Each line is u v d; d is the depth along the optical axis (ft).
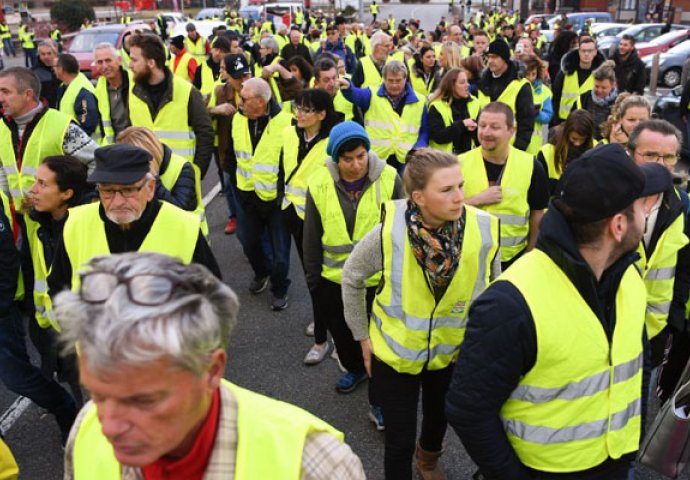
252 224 16.99
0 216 9.52
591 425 5.60
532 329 5.37
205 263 8.99
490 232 8.05
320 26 85.92
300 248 14.57
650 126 9.34
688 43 62.44
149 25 65.57
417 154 7.71
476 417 5.57
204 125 16.31
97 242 8.52
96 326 3.11
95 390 3.23
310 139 14.06
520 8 170.60
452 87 18.40
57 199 9.62
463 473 10.57
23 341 10.40
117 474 3.88
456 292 7.93
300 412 4.02
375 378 8.63
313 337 15.53
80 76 19.21
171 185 11.22
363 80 25.85
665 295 8.83
